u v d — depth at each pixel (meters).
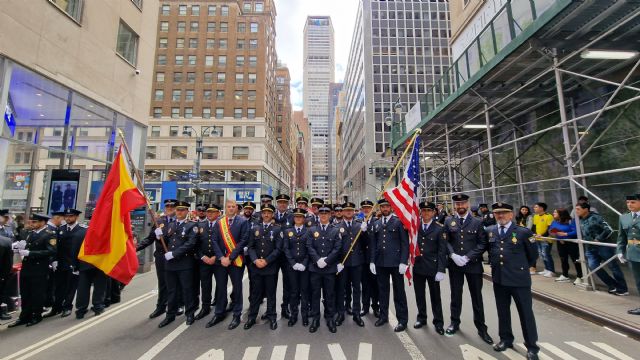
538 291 7.64
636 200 5.91
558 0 6.85
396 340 5.06
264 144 45.62
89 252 5.91
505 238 4.84
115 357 4.52
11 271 6.10
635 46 7.71
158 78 46.16
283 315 6.42
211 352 4.64
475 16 16.36
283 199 8.03
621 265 8.19
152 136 44.66
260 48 47.28
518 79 10.16
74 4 10.15
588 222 7.78
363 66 51.41
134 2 13.20
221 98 46.00
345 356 4.46
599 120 9.41
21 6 8.31
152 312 6.65
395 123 20.20
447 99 12.00
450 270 5.64
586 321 5.93
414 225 5.55
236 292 5.94
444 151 18.91
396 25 51.31
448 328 5.34
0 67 7.86
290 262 5.91
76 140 10.32
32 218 6.12
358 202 57.69
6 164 8.13
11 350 4.79
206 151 44.44
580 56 7.95
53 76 9.27
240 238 6.14
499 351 4.62
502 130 14.29
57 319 6.25
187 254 6.18
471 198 16.75
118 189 6.27
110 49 11.70
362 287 6.71
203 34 47.38
